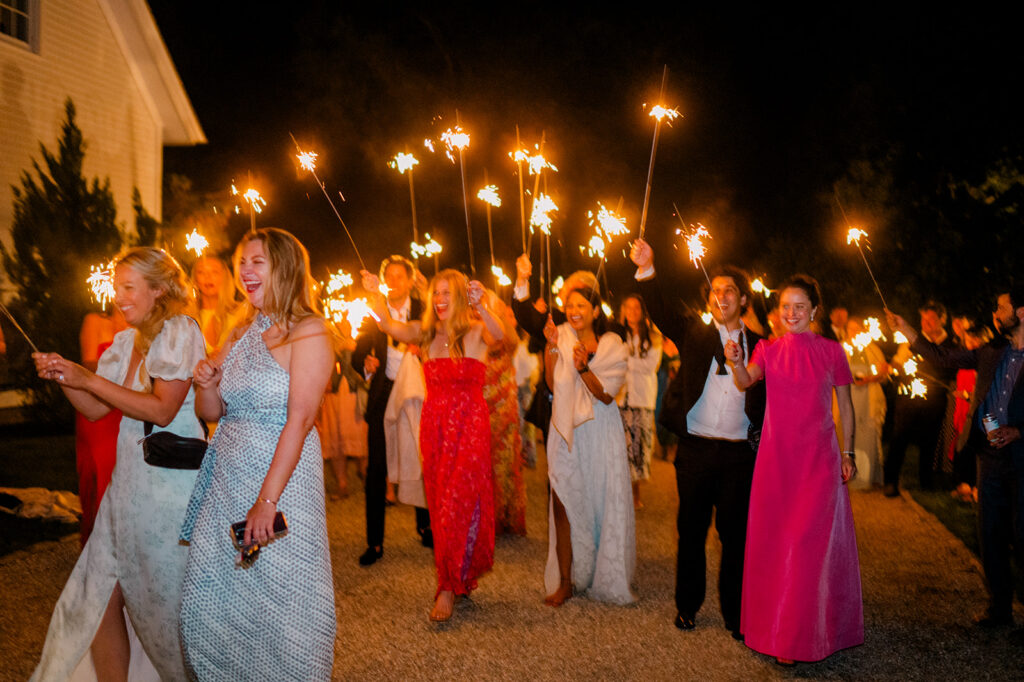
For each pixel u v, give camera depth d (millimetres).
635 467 8656
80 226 11188
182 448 3801
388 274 7125
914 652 5117
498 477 7477
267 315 3564
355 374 8828
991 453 5535
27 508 7629
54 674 3732
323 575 3553
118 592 3932
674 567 6727
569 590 5902
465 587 5484
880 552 7309
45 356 3504
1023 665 4930
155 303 3877
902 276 14500
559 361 5906
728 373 5281
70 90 14930
